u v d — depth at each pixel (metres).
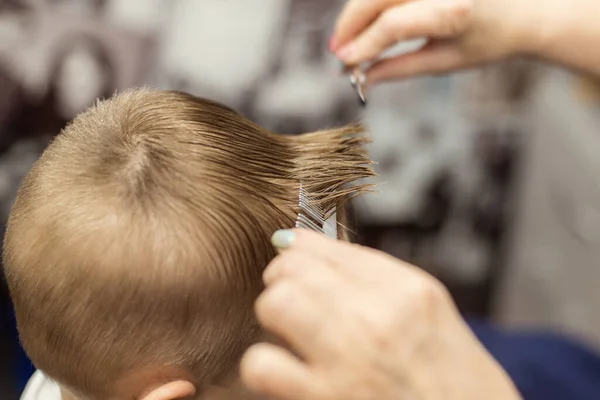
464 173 1.52
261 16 1.25
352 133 0.57
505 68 1.41
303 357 0.37
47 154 0.48
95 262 0.42
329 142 0.53
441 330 0.37
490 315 1.67
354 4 0.72
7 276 0.47
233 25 1.25
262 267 0.44
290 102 1.34
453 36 0.74
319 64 1.31
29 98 1.17
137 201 0.42
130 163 0.44
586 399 1.10
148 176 0.43
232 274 0.43
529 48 0.77
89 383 0.47
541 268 1.50
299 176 0.49
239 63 1.29
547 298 1.50
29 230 0.44
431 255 1.59
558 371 1.13
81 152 0.45
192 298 0.42
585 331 1.41
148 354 0.44
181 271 0.42
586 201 1.36
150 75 1.25
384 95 1.39
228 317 0.44
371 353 0.35
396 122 1.42
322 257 0.39
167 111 0.48
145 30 1.21
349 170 0.51
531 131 1.48
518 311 1.59
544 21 0.74
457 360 0.37
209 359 0.45
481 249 1.62
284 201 0.47
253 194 0.46
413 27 0.70
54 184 0.44
